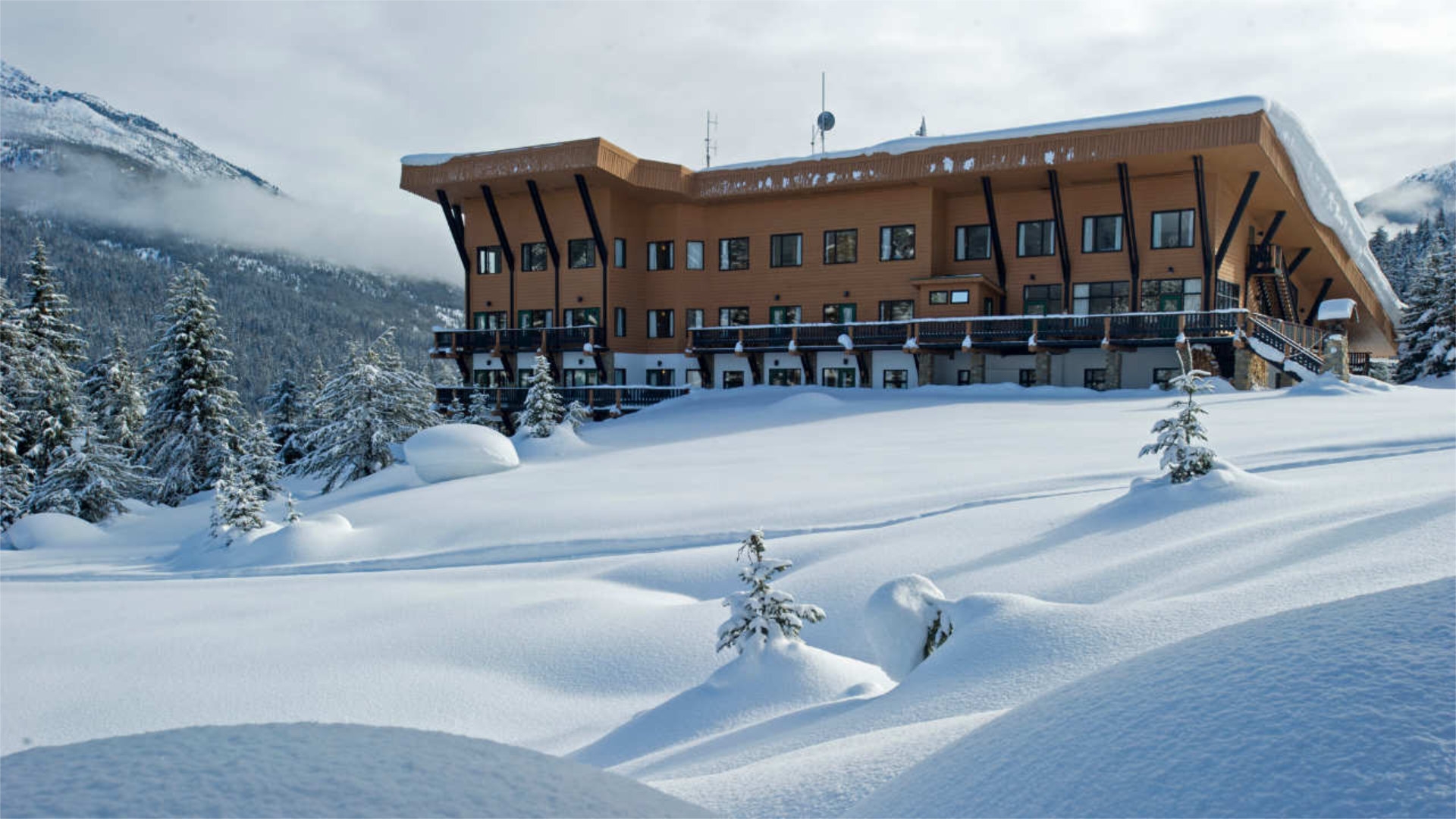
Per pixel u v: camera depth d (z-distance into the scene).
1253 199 36.00
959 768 2.01
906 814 1.91
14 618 11.73
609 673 8.70
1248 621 1.98
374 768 1.18
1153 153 30.66
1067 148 32.12
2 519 30.06
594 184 38.88
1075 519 10.47
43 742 7.69
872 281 38.19
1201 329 30.81
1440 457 11.51
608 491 18.09
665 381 41.78
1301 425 18.41
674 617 9.73
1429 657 1.44
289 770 1.14
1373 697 1.38
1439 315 47.59
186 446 36.59
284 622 10.86
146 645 10.12
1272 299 41.72
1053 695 2.13
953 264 38.34
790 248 39.97
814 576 10.11
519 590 11.59
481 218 43.12
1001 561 9.30
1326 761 1.28
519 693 8.40
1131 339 31.69
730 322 41.16
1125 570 7.95
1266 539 7.65
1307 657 1.61
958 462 17.95
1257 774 1.32
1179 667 1.85
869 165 35.97
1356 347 57.84
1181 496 10.11
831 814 2.36
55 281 39.81
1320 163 35.53
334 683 8.73
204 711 8.20
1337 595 4.61
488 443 23.22
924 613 5.82
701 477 19.09
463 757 1.29
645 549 13.59
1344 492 9.27
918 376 36.78
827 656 6.63
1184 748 1.50
